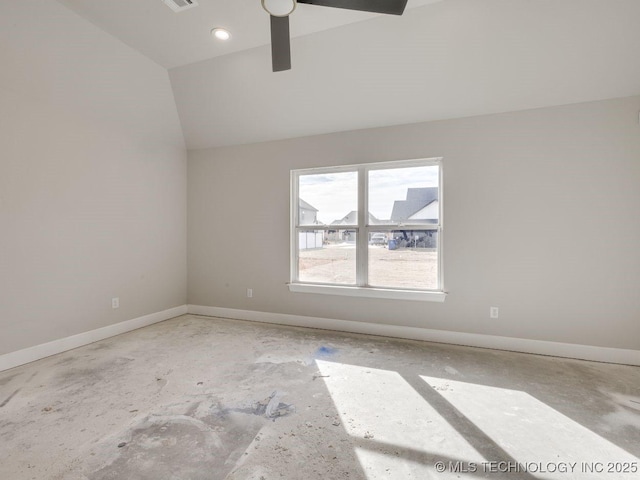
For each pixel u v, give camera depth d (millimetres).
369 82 2975
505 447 1613
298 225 3836
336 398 2084
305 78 3070
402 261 3373
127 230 3535
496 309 2988
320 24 2541
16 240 2576
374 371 2492
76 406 1970
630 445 1626
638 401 2049
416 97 3008
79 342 3037
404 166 3361
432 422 1825
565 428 1771
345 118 3367
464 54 2598
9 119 2510
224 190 4121
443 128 3125
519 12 2264
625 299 2631
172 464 1479
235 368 2543
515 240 2918
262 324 3816
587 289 2725
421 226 3285
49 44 2432
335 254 3656
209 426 1772
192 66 3188
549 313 2834
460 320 3102
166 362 2662
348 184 3594
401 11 1833
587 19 2225
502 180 2943
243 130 3814
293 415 1886
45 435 1680
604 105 2645
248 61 3023
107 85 2994
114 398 2070
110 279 3354
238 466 1469
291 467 1465
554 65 2531
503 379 2361
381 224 3453
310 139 3668
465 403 2029
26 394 2115
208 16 2436
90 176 3137
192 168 4277
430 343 3146
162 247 3982
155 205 3881
